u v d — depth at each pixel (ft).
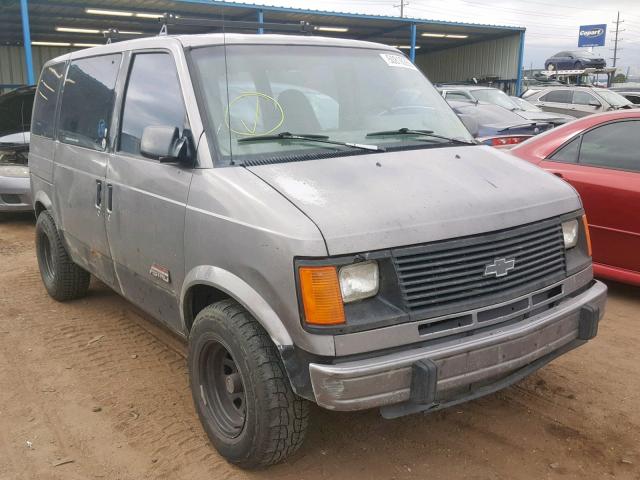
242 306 9.81
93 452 10.96
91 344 15.53
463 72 111.86
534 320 9.78
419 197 9.55
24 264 23.09
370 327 8.55
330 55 12.96
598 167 17.84
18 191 27.99
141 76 12.77
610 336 15.60
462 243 9.23
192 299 11.07
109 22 74.90
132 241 12.54
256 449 9.58
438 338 9.00
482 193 10.03
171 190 11.02
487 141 30.71
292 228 8.70
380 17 79.20
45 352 15.10
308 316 8.50
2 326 16.74
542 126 34.42
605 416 11.87
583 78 92.32
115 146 13.25
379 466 10.42
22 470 10.47
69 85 16.49
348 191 9.51
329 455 10.74
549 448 10.86
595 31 200.64
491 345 9.11
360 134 11.94
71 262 17.58
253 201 9.35
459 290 9.19
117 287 14.17
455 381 8.90
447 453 10.77
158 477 10.21
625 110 18.07
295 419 9.41
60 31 81.20
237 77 11.53
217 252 9.84
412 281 8.86
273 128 11.26
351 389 8.33
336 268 8.49
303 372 8.73
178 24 13.38
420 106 13.28
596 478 10.05
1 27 77.30
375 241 8.70
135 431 11.59
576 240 11.18
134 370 14.10
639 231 16.71
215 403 10.75
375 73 13.29
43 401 12.75
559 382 13.21
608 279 18.60
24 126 28.58
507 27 92.63
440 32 93.76
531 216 10.16
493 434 11.32
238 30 15.05
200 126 10.73
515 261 9.77
